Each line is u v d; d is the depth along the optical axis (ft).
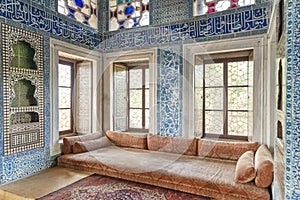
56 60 8.13
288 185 2.50
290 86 2.51
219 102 8.75
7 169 6.44
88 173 7.27
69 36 8.71
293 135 2.47
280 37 3.06
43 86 7.63
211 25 8.20
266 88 7.34
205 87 8.87
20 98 7.00
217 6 8.18
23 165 6.91
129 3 10.00
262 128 7.45
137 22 9.76
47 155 7.77
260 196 5.02
